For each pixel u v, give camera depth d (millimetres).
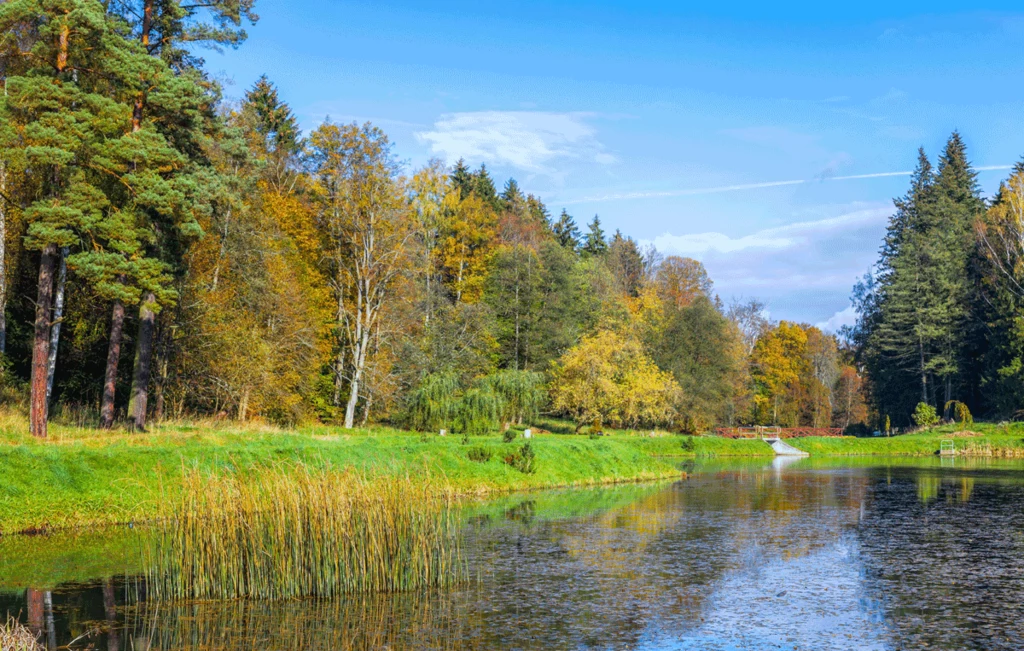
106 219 29453
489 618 14594
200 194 31656
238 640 13234
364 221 52094
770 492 36000
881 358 89250
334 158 51312
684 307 81375
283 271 44688
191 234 31609
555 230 115438
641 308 90688
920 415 80375
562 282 74000
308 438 34031
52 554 19484
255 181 40688
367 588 16641
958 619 14852
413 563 17031
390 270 52031
